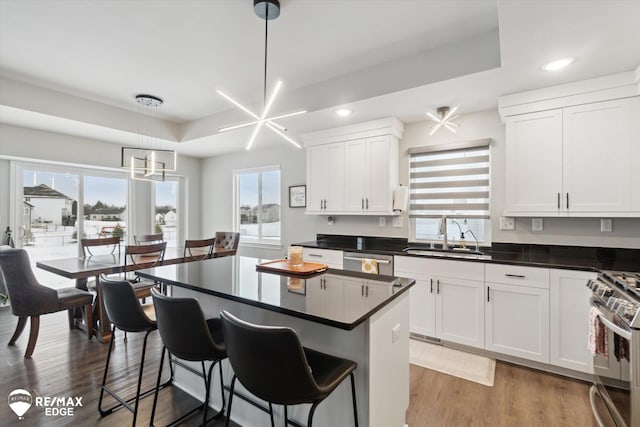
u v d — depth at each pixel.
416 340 2.96
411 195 3.55
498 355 2.58
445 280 2.78
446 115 2.89
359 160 3.57
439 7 2.01
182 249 4.46
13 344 2.86
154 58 2.69
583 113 2.41
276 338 1.04
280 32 2.29
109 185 4.87
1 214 3.86
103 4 1.99
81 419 1.85
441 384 2.24
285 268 2.07
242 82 3.16
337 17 2.11
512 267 2.47
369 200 3.50
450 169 3.32
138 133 4.09
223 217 5.61
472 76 2.36
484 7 2.00
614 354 1.68
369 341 1.35
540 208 2.58
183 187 5.75
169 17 2.12
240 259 2.61
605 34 1.78
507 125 2.71
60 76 3.02
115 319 1.82
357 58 2.67
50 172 4.28
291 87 3.27
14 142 3.68
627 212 2.27
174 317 1.43
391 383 1.57
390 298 1.49
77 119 3.50
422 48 2.50
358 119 3.44
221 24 2.20
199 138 4.33
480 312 2.62
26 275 2.58
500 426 1.81
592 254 2.63
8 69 2.87
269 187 5.07
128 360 2.58
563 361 2.29
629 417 1.50
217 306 1.98
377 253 3.15
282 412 1.67
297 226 4.61
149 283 3.41
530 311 2.41
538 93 2.56
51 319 3.58
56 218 4.33
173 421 1.84
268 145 4.82
